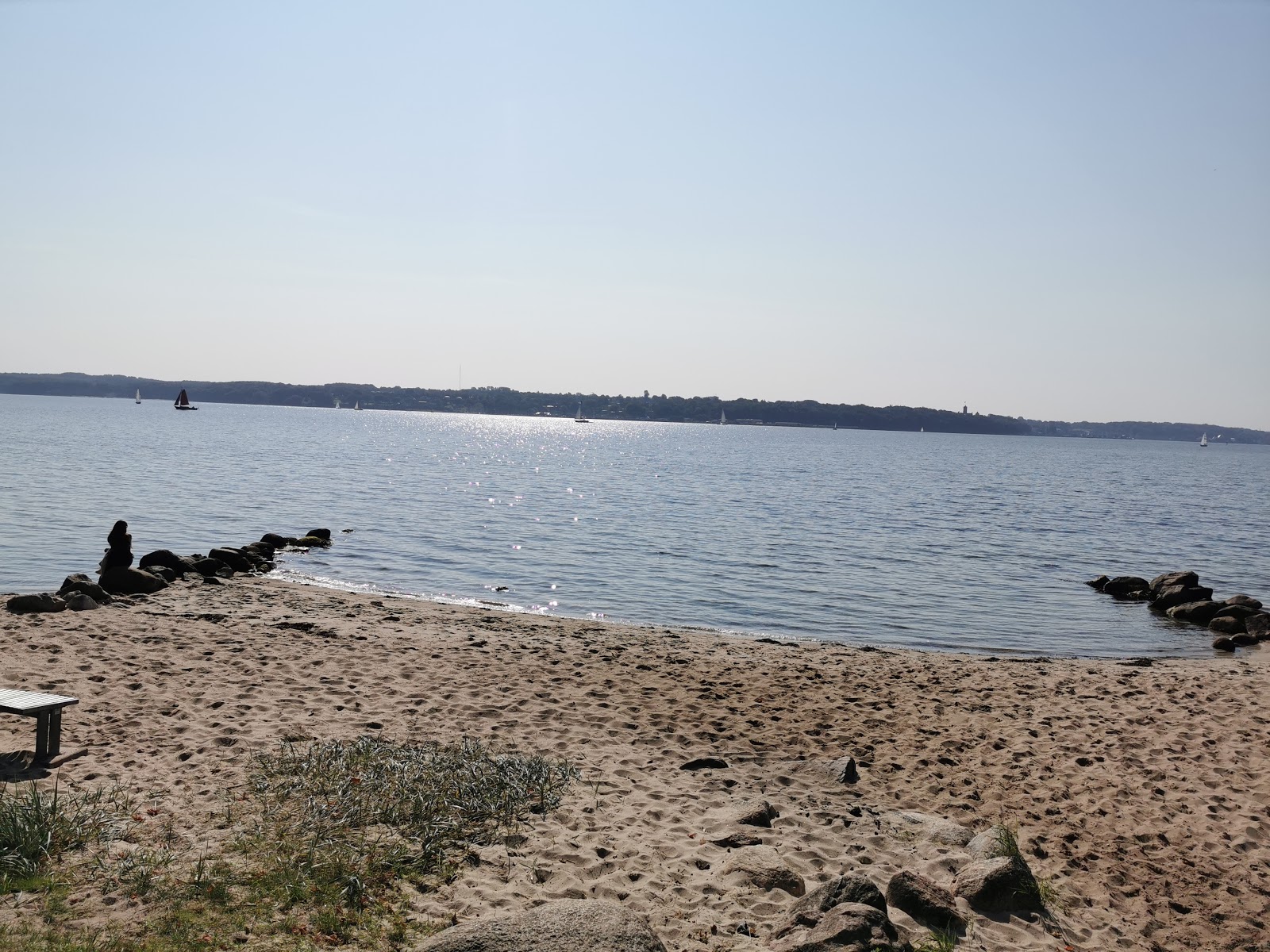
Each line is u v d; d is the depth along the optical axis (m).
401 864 7.10
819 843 8.34
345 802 8.18
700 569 30.66
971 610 25.77
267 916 6.07
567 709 12.48
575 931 5.51
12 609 16.27
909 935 6.69
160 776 8.74
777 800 9.57
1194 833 9.39
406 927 6.14
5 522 32.97
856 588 28.28
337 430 155.50
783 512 50.22
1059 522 50.75
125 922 5.84
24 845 6.72
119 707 11.05
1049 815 9.75
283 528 36.28
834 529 42.81
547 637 18.00
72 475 52.06
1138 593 28.77
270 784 8.59
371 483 58.56
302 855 7.05
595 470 82.56
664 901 7.00
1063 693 15.09
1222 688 15.77
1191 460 174.38
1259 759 11.70
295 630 16.50
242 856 7.01
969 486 76.38
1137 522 52.50
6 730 9.85
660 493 60.00
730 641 19.20
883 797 10.02
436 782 8.84
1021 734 12.59
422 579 27.17
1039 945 6.91
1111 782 10.73
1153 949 7.14
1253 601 25.44
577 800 9.02
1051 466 124.56
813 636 21.77
